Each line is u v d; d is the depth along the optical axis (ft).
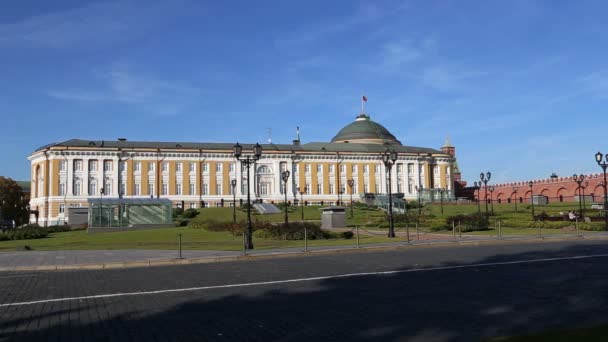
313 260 74.23
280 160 362.33
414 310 36.27
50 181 317.01
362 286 47.50
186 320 34.37
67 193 317.83
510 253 77.87
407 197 382.22
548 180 329.52
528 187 350.43
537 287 45.27
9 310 38.78
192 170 345.31
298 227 116.67
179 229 152.66
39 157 328.70
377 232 133.69
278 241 109.29
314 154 368.89
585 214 172.14
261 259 78.95
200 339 29.50
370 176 379.35
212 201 345.92
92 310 38.37
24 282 55.21
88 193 322.14
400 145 428.15
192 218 234.38
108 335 30.78
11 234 140.15
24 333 31.58
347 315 35.01
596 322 31.86
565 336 26.86
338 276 54.70
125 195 329.11
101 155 327.06
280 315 35.37
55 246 111.34
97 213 175.42
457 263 65.31
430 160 392.88
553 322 32.19
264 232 116.06
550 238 107.34
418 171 389.19
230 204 347.97
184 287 49.08
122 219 178.70
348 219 196.95
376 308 37.19
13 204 348.38
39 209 325.42
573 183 306.96
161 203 185.06
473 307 37.14
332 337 29.40
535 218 159.84
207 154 347.15
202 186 345.31
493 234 122.72
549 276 51.85
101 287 50.26
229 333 30.71
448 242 97.91
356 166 377.71
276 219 216.54
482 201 355.56
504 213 199.52
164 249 96.17
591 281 48.03
